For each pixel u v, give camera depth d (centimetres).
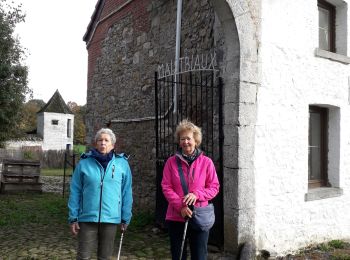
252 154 505
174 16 692
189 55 635
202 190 337
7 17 1603
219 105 523
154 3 754
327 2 652
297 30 567
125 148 827
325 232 600
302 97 571
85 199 344
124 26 863
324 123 644
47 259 472
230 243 495
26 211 833
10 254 494
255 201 507
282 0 548
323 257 524
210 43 583
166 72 688
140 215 709
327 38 660
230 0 481
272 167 529
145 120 759
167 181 348
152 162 731
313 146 626
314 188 612
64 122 4181
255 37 513
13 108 1664
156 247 531
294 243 552
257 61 515
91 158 352
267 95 526
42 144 3997
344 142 636
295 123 561
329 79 614
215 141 551
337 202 622
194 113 606
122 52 866
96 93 988
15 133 1841
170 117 670
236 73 498
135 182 780
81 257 341
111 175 347
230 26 497
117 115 875
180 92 646
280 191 538
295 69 562
